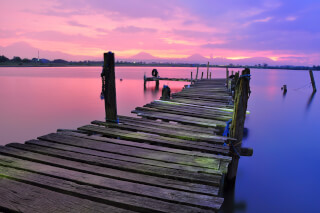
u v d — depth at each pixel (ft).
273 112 60.64
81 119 50.39
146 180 10.69
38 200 8.87
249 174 24.47
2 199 8.87
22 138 37.19
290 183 22.39
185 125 21.22
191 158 13.43
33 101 72.18
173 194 9.53
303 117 54.60
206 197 9.35
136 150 14.52
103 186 10.02
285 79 222.48
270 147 32.96
